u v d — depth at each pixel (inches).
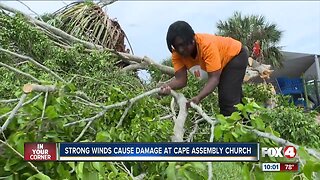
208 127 174.4
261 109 97.0
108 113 133.4
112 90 152.9
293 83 852.6
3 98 161.9
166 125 124.2
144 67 301.7
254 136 90.6
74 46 280.5
